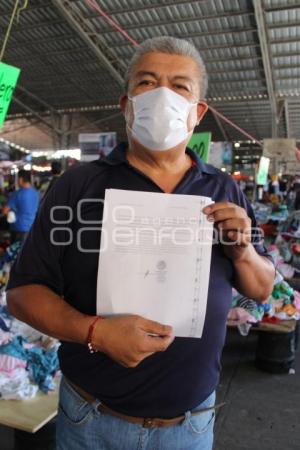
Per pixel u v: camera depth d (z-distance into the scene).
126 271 1.01
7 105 3.02
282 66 9.74
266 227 7.25
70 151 14.16
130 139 1.17
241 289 1.19
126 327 0.93
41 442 2.05
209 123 14.67
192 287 1.02
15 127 16.28
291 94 11.27
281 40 8.63
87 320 0.95
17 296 1.05
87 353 1.10
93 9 8.23
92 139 10.75
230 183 1.22
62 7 8.00
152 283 1.01
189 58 1.14
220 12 7.99
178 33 8.77
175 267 1.01
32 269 1.07
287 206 9.22
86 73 11.31
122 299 1.01
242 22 8.26
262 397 3.28
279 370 3.66
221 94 11.70
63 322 0.97
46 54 10.33
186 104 1.10
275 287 3.73
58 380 2.16
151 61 1.12
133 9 8.09
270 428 2.88
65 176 1.13
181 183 1.13
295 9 7.68
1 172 9.85
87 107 13.88
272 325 3.61
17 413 1.89
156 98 1.07
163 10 8.09
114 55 9.95
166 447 1.12
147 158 1.15
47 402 1.99
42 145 18.38
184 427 1.13
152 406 1.09
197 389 1.12
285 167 12.10
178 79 1.11
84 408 1.12
